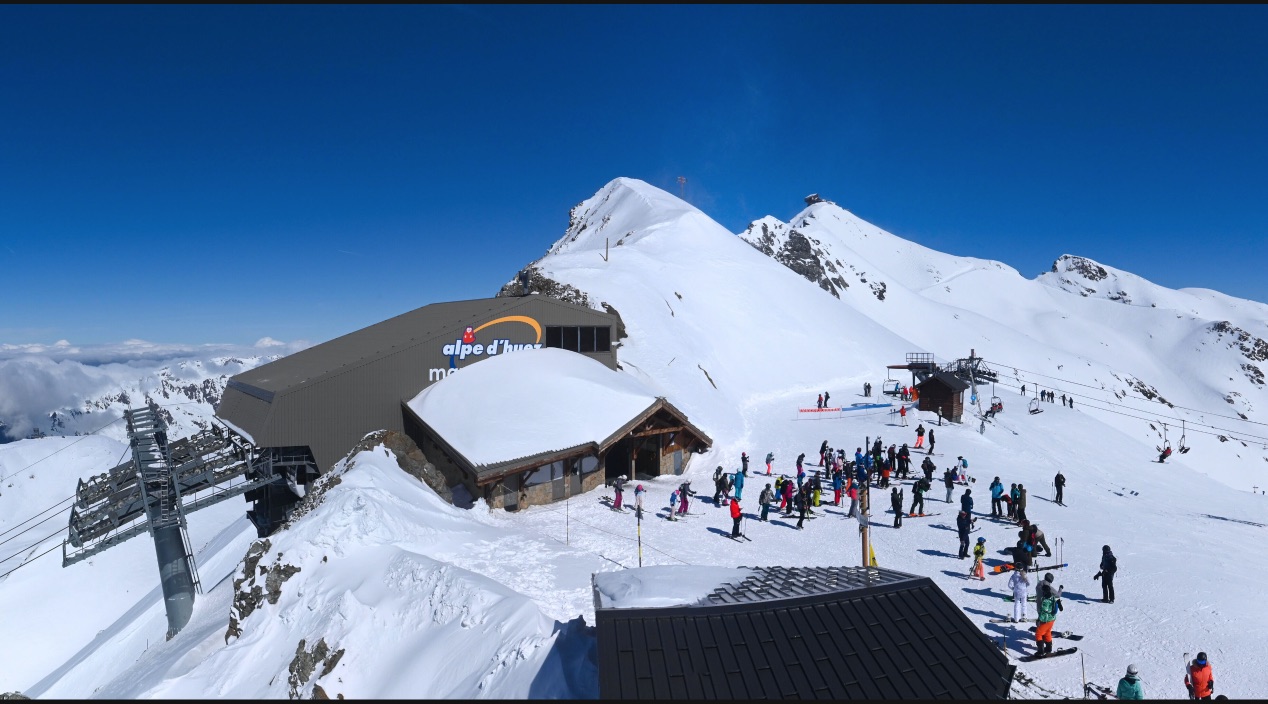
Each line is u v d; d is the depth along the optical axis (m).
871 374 74.00
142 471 28.58
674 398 47.84
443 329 36.28
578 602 18.66
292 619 19.12
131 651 27.22
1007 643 17.09
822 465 37.16
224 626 21.80
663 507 29.86
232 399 38.34
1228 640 17.28
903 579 13.43
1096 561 23.19
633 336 58.44
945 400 50.56
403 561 19.27
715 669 10.29
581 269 70.44
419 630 16.48
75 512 29.17
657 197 148.75
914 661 10.81
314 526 21.66
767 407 57.34
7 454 89.69
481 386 34.12
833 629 11.34
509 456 29.23
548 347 39.97
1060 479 30.92
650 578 14.50
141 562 56.94
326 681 15.58
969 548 24.34
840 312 90.50
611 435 32.53
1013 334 194.50
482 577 18.06
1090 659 16.27
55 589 52.22
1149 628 17.97
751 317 75.69
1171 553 24.44
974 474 36.41
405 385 34.84
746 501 31.03
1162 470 47.16
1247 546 26.30
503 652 13.54
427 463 30.39
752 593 12.88
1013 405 61.47
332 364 35.72
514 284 65.38
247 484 30.69
